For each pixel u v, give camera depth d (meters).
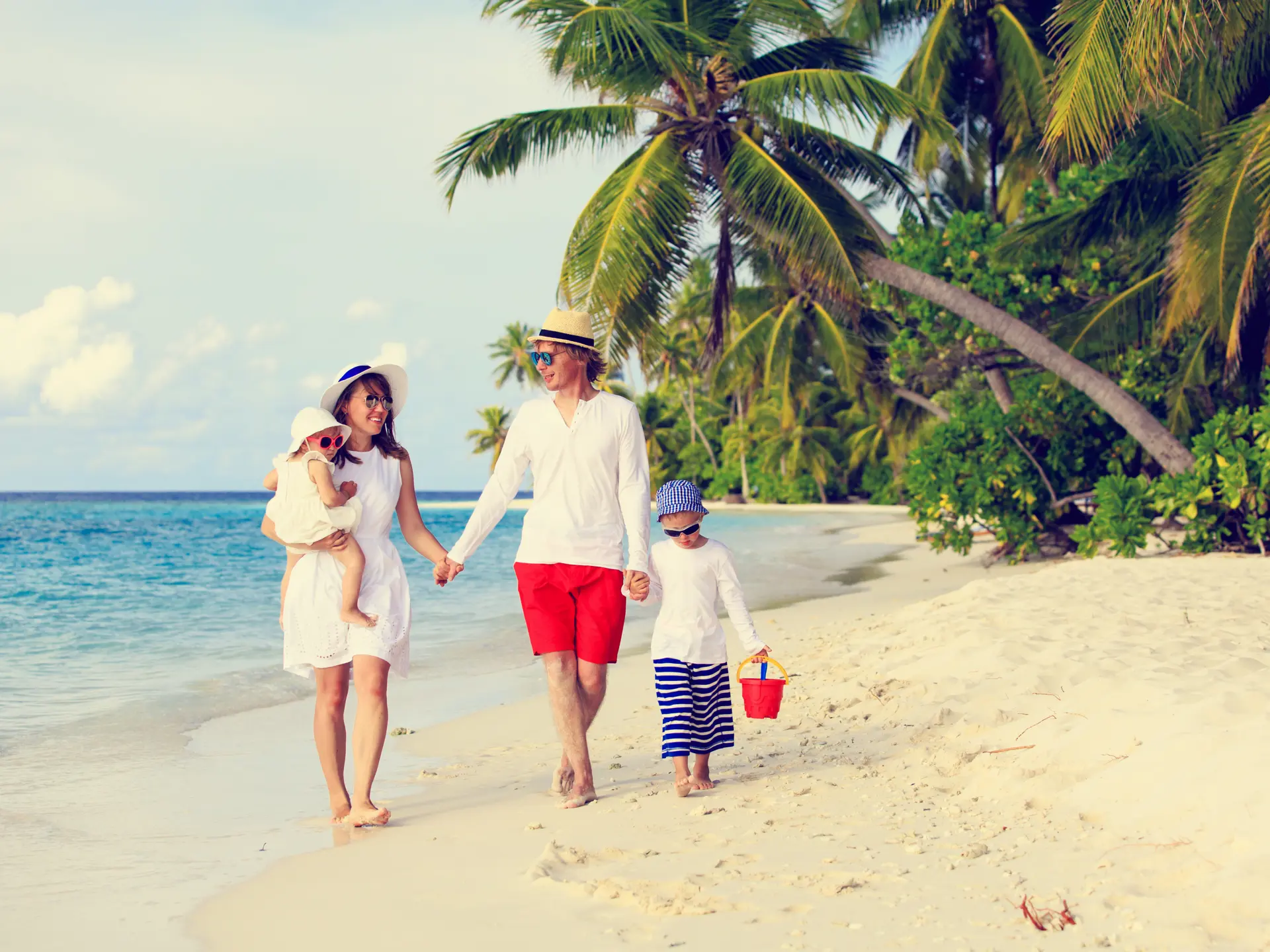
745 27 13.69
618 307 12.45
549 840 3.55
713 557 4.23
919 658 6.09
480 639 10.02
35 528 46.47
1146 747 3.52
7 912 3.04
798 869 3.01
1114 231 13.75
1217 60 12.20
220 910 3.02
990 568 15.41
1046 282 15.05
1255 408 14.31
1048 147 9.88
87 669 8.38
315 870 3.38
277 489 4.08
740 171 13.05
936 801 3.68
